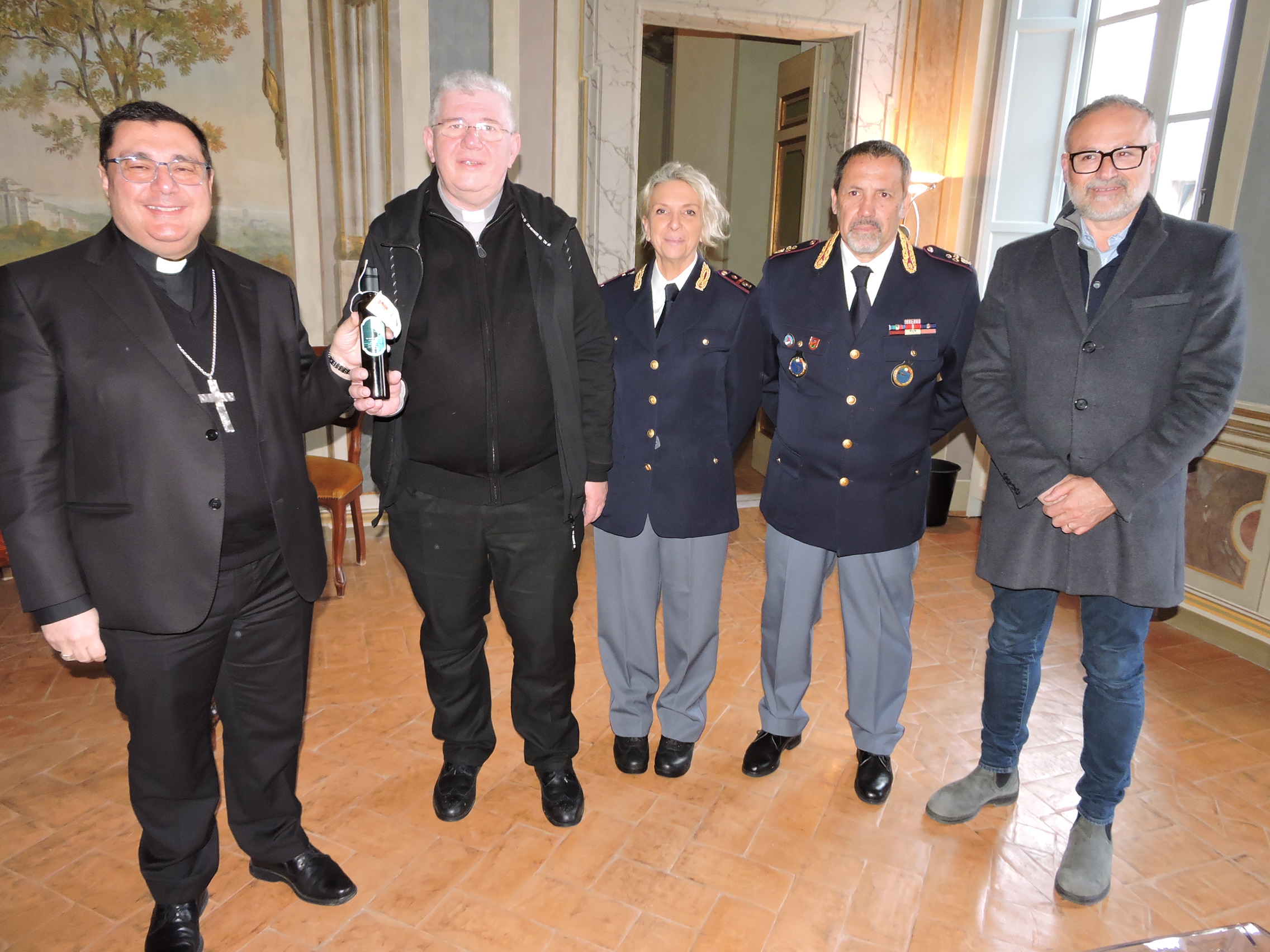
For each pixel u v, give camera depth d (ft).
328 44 13.41
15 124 12.37
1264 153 10.82
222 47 13.00
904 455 7.14
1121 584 6.24
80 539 4.94
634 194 15.49
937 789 8.02
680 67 23.07
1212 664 10.80
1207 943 4.48
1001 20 15.28
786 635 7.84
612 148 15.21
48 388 4.74
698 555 7.55
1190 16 12.42
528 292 6.32
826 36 15.89
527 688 7.26
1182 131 12.46
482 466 6.42
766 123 20.63
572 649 7.30
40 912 6.34
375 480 6.75
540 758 7.54
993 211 15.75
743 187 20.86
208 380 5.13
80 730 8.89
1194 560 11.75
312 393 5.96
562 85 14.48
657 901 6.55
